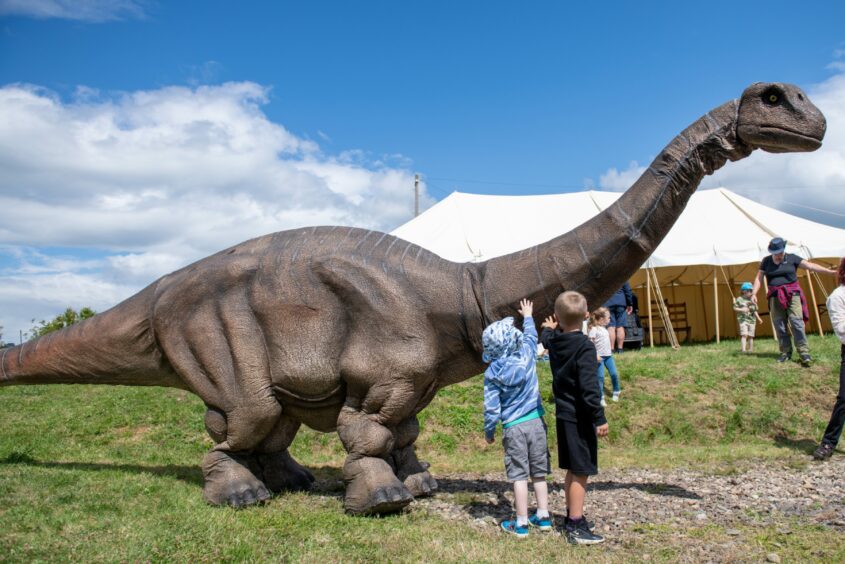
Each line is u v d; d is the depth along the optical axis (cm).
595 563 419
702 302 1864
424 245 1653
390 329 527
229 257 570
